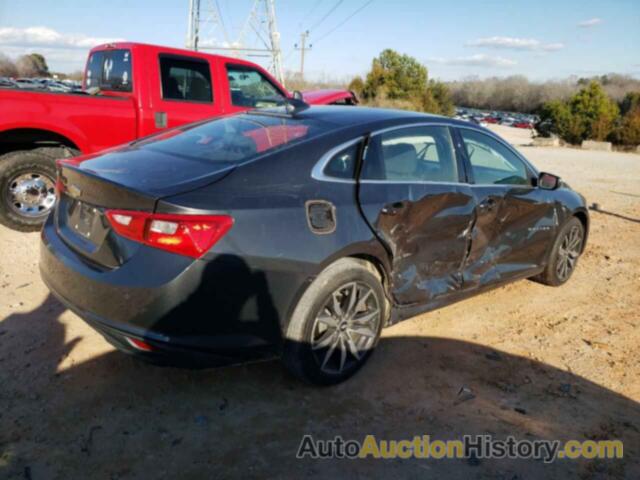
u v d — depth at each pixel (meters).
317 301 3.03
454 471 2.69
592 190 11.30
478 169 4.14
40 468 2.53
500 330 4.28
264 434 2.87
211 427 2.89
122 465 2.59
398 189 3.46
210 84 6.55
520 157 4.64
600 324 4.52
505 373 3.63
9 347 3.50
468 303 4.77
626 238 7.38
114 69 6.33
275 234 2.84
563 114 40.38
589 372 3.72
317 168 3.14
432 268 3.79
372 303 3.38
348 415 3.07
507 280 4.54
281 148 3.13
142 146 3.56
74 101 5.55
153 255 2.64
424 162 3.75
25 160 5.43
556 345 4.09
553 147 28.59
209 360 2.78
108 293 2.69
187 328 2.67
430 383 3.44
